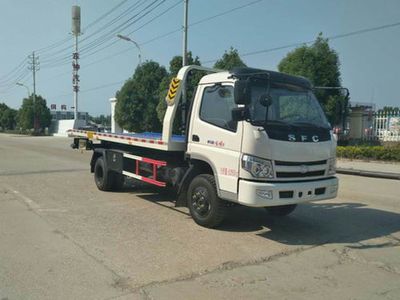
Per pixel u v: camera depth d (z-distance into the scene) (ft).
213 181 24.13
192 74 27.99
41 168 53.93
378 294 15.84
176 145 27.02
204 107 25.02
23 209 29.09
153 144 28.78
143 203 31.68
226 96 23.54
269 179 21.85
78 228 24.21
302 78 25.40
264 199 21.49
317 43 84.94
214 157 23.77
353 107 84.58
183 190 26.43
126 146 34.76
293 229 25.08
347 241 22.88
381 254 20.72
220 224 24.73
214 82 24.58
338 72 84.17
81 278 16.80
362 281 17.12
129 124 117.91
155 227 24.68
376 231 25.07
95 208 29.68
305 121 23.89
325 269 18.44
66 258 19.11
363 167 60.23
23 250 20.17
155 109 115.65
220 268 18.19
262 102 21.63
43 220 26.02
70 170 52.03
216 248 20.94
